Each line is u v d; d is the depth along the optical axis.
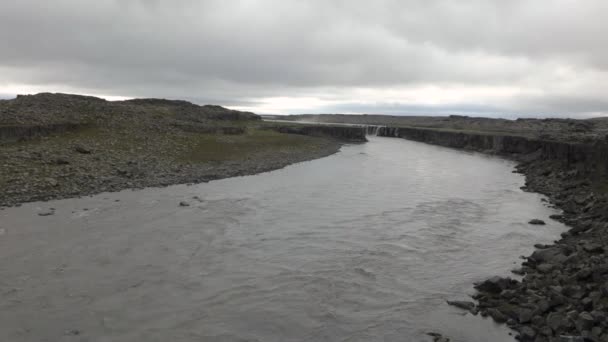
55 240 21.80
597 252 19.19
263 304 15.91
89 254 20.16
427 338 13.71
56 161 37.38
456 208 31.17
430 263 20.06
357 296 16.62
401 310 15.52
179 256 20.38
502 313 14.92
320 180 42.88
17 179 32.06
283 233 24.38
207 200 31.95
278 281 17.91
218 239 23.00
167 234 23.48
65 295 16.11
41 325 14.05
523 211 30.53
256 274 18.56
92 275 17.92
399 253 21.36
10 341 13.10
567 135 66.75
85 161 39.56
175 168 42.94
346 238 23.66
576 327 12.97
